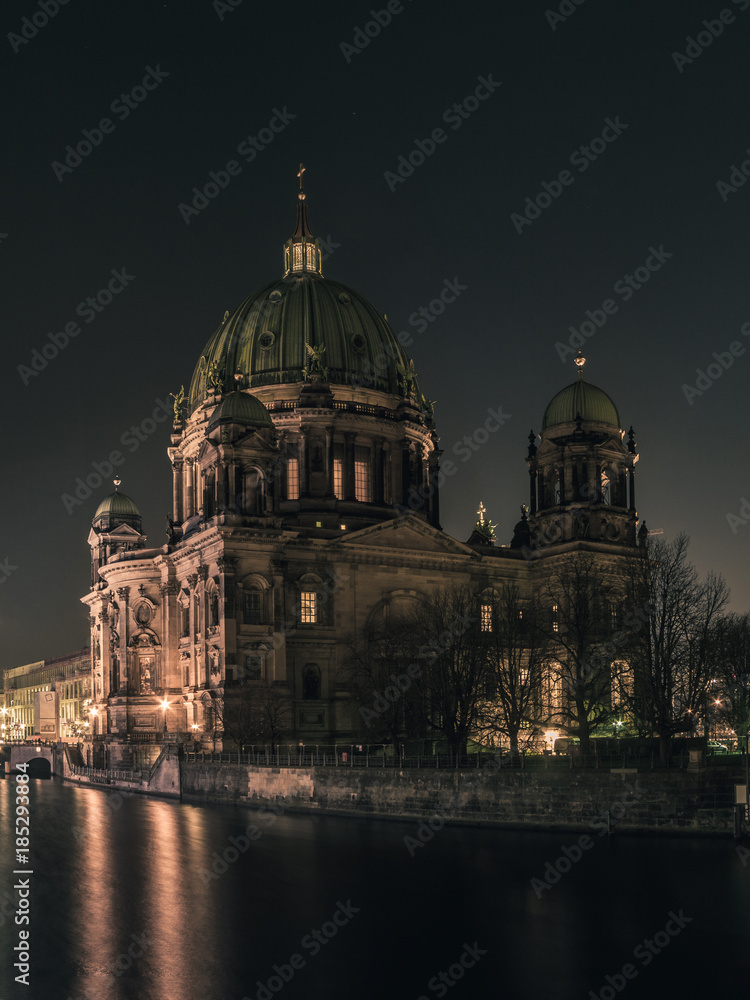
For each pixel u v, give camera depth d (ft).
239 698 402.52
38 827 274.16
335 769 295.69
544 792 243.19
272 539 419.54
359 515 479.00
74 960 135.44
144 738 465.06
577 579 387.75
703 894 169.27
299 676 425.28
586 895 170.50
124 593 487.61
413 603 449.06
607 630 411.13
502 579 474.90
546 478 491.72
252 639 411.95
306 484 469.16
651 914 157.69
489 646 383.04
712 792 231.30
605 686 354.54
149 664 481.05
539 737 401.49
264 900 171.22
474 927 151.53
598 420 486.38
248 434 425.69
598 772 243.19
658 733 315.78
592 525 473.26
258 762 339.16
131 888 183.11
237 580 413.39
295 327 500.33
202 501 478.18
